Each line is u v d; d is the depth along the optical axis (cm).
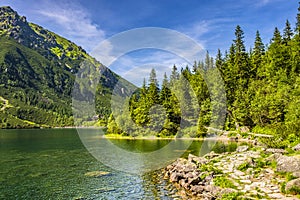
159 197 1477
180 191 1566
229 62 6125
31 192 1694
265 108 4022
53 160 2889
